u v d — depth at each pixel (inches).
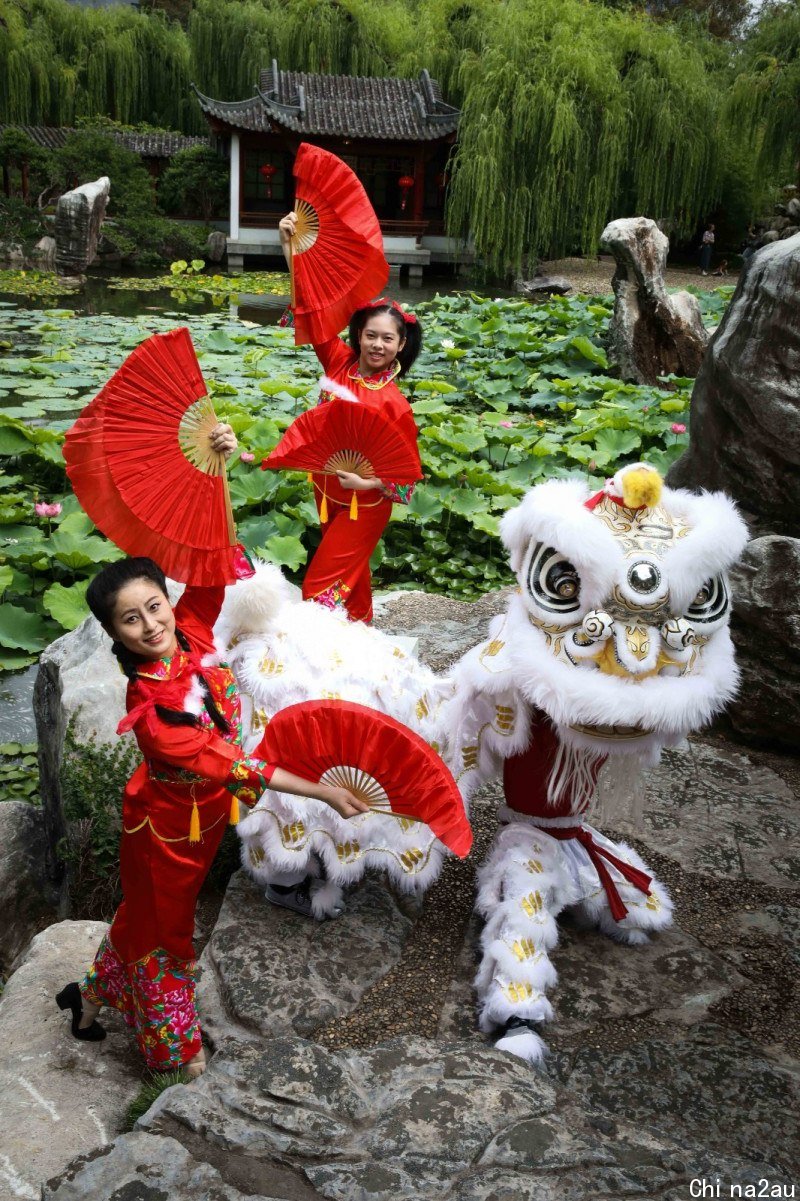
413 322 130.8
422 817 100.1
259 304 781.9
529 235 859.4
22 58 1157.7
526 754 110.0
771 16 963.3
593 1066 98.0
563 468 341.7
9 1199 83.3
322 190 126.6
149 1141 79.2
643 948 116.0
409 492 129.6
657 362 473.4
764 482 170.7
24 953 128.7
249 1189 74.9
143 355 89.2
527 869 108.7
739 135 908.0
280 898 116.8
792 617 151.8
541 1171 76.7
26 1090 96.5
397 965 111.3
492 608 210.2
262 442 318.3
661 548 97.2
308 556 281.3
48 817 154.1
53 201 1021.8
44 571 268.2
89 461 90.7
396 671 113.9
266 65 1196.5
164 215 1116.5
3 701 225.0
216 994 106.3
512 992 101.0
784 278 158.7
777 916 122.9
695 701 98.3
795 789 152.2
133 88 1246.9
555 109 808.9
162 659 92.0
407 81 1066.1
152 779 92.6
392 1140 79.7
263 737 100.0
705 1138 89.9
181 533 95.1
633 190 911.0
